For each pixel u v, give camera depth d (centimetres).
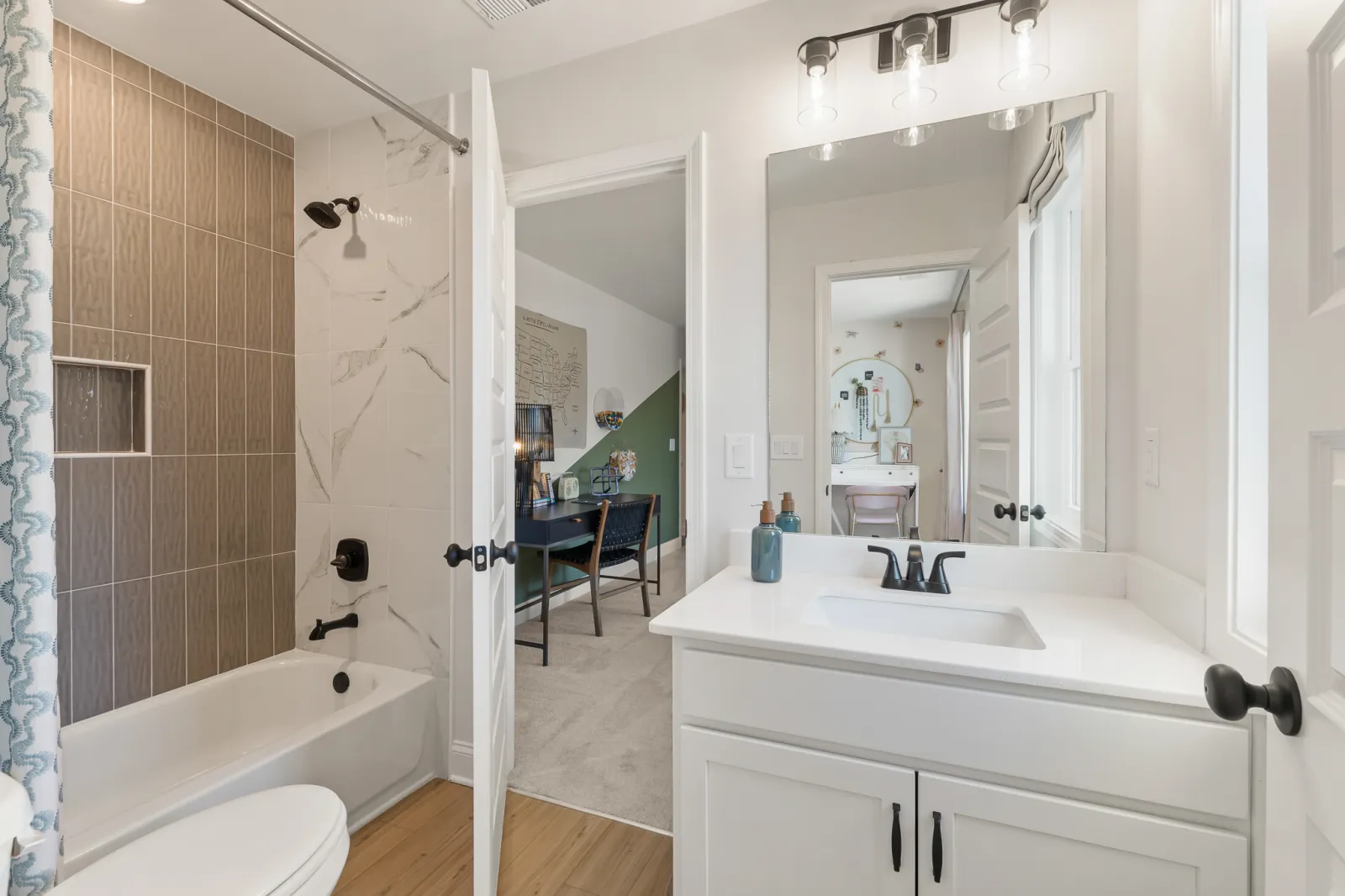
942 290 150
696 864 114
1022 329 142
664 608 414
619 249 376
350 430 219
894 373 155
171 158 191
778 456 165
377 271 213
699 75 170
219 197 205
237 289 211
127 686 181
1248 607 89
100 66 174
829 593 140
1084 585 134
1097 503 135
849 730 103
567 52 181
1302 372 51
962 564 146
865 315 157
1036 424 142
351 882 154
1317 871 50
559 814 181
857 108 155
